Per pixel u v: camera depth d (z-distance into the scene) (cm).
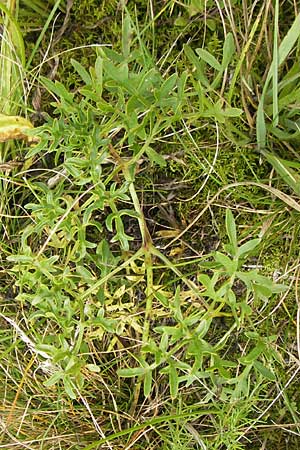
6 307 45
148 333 42
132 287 43
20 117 42
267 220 41
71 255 40
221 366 36
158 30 42
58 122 37
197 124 42
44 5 43
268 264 43
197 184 43
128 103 35
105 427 46
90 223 39
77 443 46
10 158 44
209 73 41
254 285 36
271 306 43
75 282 42
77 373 38
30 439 46
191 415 42
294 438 45
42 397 46
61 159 44
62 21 43
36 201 44
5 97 42
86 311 41
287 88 39
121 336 44
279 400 44
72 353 38
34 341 45
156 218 44
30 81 43
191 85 41
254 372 44
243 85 40
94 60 43
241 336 44
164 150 42
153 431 46
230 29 41
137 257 39
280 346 43
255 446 45
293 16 41
